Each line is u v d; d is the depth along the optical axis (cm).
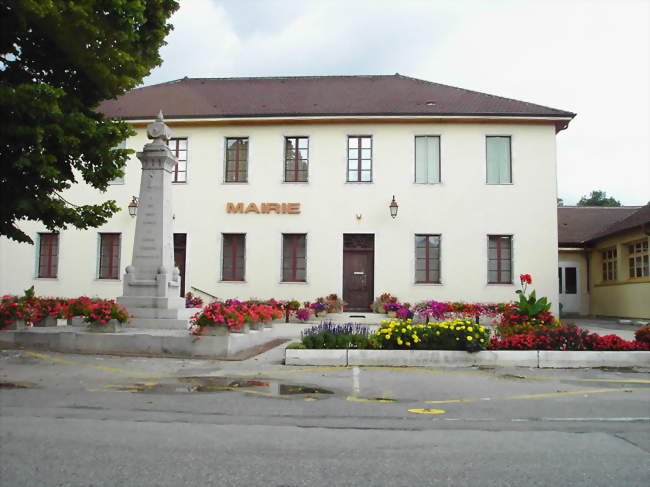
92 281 2095
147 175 1338
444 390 775
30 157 929
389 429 562
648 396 744
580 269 2522
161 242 1309
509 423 593
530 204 2027
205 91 2427
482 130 2059
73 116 976
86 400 680
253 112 2123
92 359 992
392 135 2073
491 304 1941
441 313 1845
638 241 2089
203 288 2061
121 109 2223
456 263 2014
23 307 1205
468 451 486
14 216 1083
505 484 407
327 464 446
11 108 899
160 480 405
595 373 929
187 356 1052
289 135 2105
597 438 532
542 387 803
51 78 1059
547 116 2008
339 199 2061
